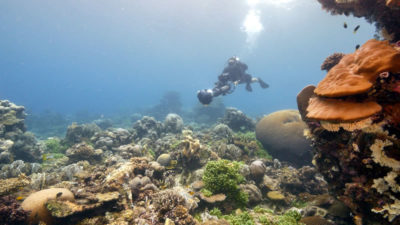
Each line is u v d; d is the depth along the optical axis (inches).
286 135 356.2
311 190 255.3
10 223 134.1
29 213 138.6
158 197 171.3
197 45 2787.9
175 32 2289.6
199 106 1183.6
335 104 97.1
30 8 1927.9
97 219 145.0
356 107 90.4
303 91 182.9
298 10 1593.3
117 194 163.3
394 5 121.3
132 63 4945.9
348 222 156.7
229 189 212.4
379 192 111.2
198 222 164.1
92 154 333.4
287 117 381.4
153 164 240.2
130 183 192.1
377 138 107.8
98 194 162.9
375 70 96.0
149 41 2874.0
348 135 132.6
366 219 125.6
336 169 143.3
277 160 337.4
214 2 1541.6
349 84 93.1
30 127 1074.1
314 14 1665.8
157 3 1688.0
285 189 257.4
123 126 1026.1
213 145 392.2
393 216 106.4
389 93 98.0
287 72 4980.3
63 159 348.8
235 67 458.0
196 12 1740.9
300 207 219.8
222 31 2156.7
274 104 3575.3
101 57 4579.2
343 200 141.7
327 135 146.7
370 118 102.6
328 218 167.8
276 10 1596.9
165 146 377.4
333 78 107.5
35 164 299.3
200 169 261.6
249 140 412.8
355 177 125.9
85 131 470.0
